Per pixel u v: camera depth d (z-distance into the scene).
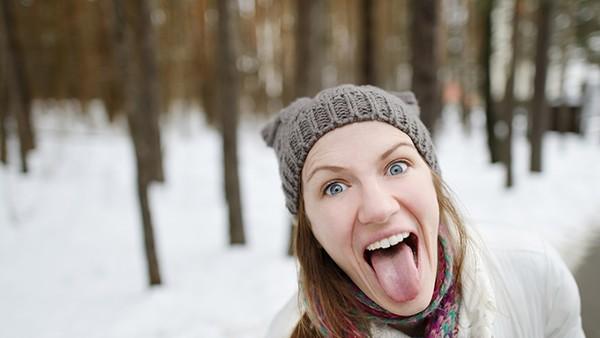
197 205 7.74
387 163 0.75
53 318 3.83
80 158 10.48
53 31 13.20
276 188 9.02
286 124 0.96
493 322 0.85
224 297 3.94
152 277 4.27
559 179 8.26
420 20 3.76
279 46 17.20
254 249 5.29
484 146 13.98
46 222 6.70
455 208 0.91
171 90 14.68
